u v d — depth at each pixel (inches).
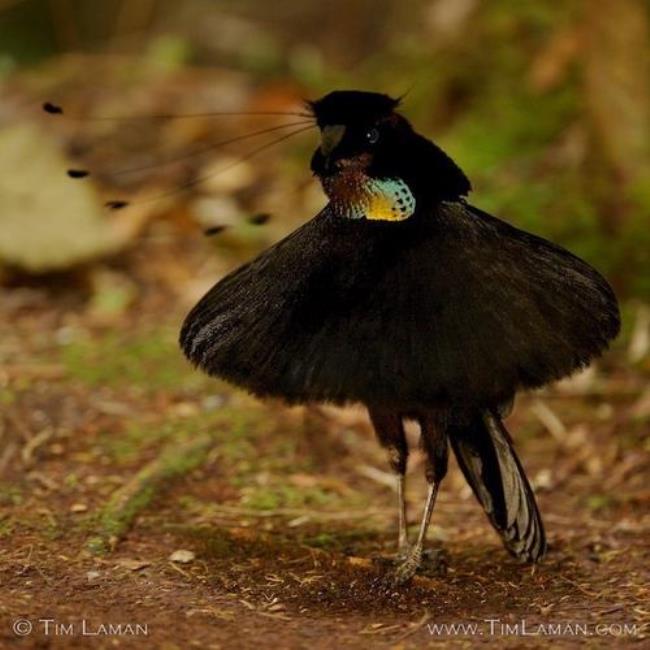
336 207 277.9
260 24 805.2
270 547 327.9
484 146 544.1
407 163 274.7
